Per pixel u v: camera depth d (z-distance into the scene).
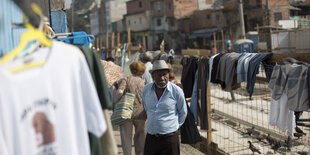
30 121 1.75
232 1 45.28
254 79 4.07
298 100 3.38
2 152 1.66
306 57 3.51
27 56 1.78
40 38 1.83
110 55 15.87
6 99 1.68
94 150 2.10
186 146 6.34
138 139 5.14
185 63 5.94
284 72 3.55
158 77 3.97
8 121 1.69
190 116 5.41
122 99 4.89
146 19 60.72
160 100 4.06
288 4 40.56
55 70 1.86
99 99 2.28
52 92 1.83
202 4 58.31
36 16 2.44
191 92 5.83
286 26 31.31
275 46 21.44
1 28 2.08
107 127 2.29
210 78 5.14
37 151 1.77
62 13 6.07
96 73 2.28
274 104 4.07
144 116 4.96
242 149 5.89
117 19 68.12
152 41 60.66
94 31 68.62
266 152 5.79
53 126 1.83
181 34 57.41
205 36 51.97
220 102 10.35
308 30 19.78
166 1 58.28
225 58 4.73
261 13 40.69
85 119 2.03
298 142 6.09
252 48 21.23
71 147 1.88
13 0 2.31
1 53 2.06
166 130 4.08
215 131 7.22
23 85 1.73
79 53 2.03
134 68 5.07
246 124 7.49
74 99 1.95
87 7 67.56
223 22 48.12
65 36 4.39
